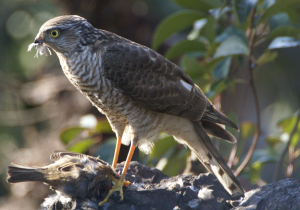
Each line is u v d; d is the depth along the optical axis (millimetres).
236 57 9938
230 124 8086
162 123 8180
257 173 11008
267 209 6320
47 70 17594
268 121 20328
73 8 13977
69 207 6902
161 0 17812
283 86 20438
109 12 13992
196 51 10453
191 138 8359
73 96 14719
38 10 20125
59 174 6879
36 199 15688
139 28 14812
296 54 20453
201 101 8180
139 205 6902
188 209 6805
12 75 19266
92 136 12391
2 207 17031
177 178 7758
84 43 7512
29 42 19984
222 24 10523
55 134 15359
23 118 17156
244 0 8656
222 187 7289
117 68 7488
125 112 7895
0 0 20219
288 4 8578
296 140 10406
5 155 18359
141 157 12016
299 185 6562
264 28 10055
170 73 7973
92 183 6844
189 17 10094
